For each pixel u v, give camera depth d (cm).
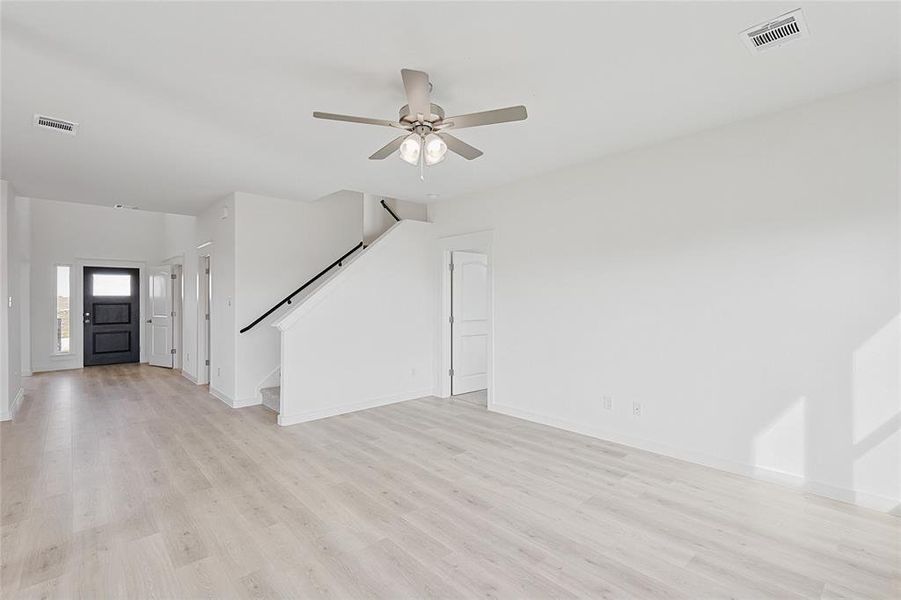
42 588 198
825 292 285
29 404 536
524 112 230
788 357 299
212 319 590
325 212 604
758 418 312
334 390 490
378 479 316
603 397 400
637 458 354
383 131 328
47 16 194
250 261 530
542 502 280
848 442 276
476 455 363
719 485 303
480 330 613
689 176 343
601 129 331
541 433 420
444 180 470
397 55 229
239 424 454
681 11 194
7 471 329
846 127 276
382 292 535
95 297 848
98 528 249
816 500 279
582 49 224
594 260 405
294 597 193
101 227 846
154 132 328
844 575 206
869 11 194
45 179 452
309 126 319
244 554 225
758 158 310
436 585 201
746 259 316
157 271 837
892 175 262
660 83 261
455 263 582
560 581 203
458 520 259
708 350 335
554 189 438
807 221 291
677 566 214
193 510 271
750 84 263
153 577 206
